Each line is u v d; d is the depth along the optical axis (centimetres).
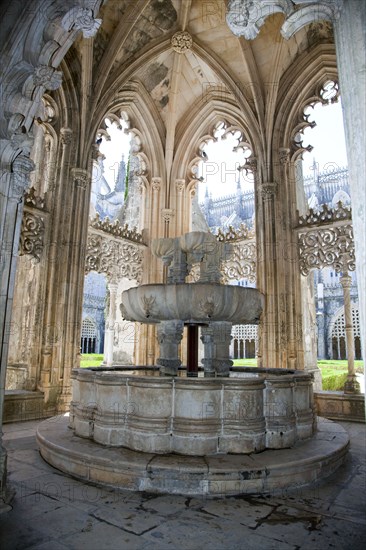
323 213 978
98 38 970
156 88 1188
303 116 1074
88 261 1017
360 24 229
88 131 971
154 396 420
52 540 274
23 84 349
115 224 1107
